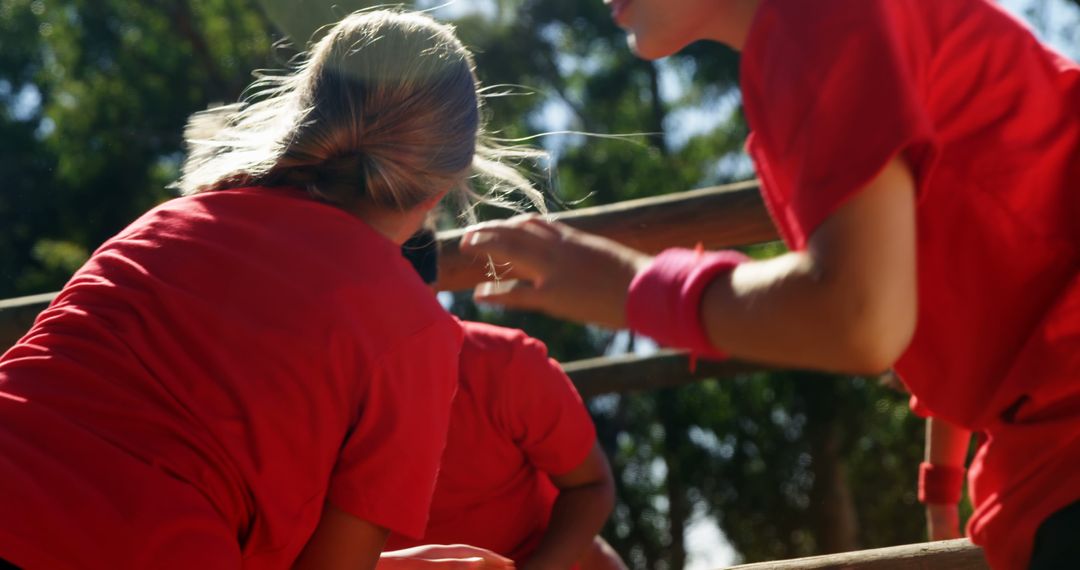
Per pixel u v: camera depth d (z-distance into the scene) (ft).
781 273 3.67
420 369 4.82
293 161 5.13
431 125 5.09
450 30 5.33
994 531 4.34
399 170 5.05
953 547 7.11
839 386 40.52
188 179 5.41
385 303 4.82
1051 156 4.05
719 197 10.18
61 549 4.29
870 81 3.64
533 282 4.21
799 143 3.74
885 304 3.56
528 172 5.77
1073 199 4.07
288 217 4.96
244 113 5.33
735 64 48.42
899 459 42.34
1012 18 4.21
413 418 4.75
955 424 4.51
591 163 48.55
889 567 7.07
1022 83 4.05
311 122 5.09
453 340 5.05
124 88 48.67
